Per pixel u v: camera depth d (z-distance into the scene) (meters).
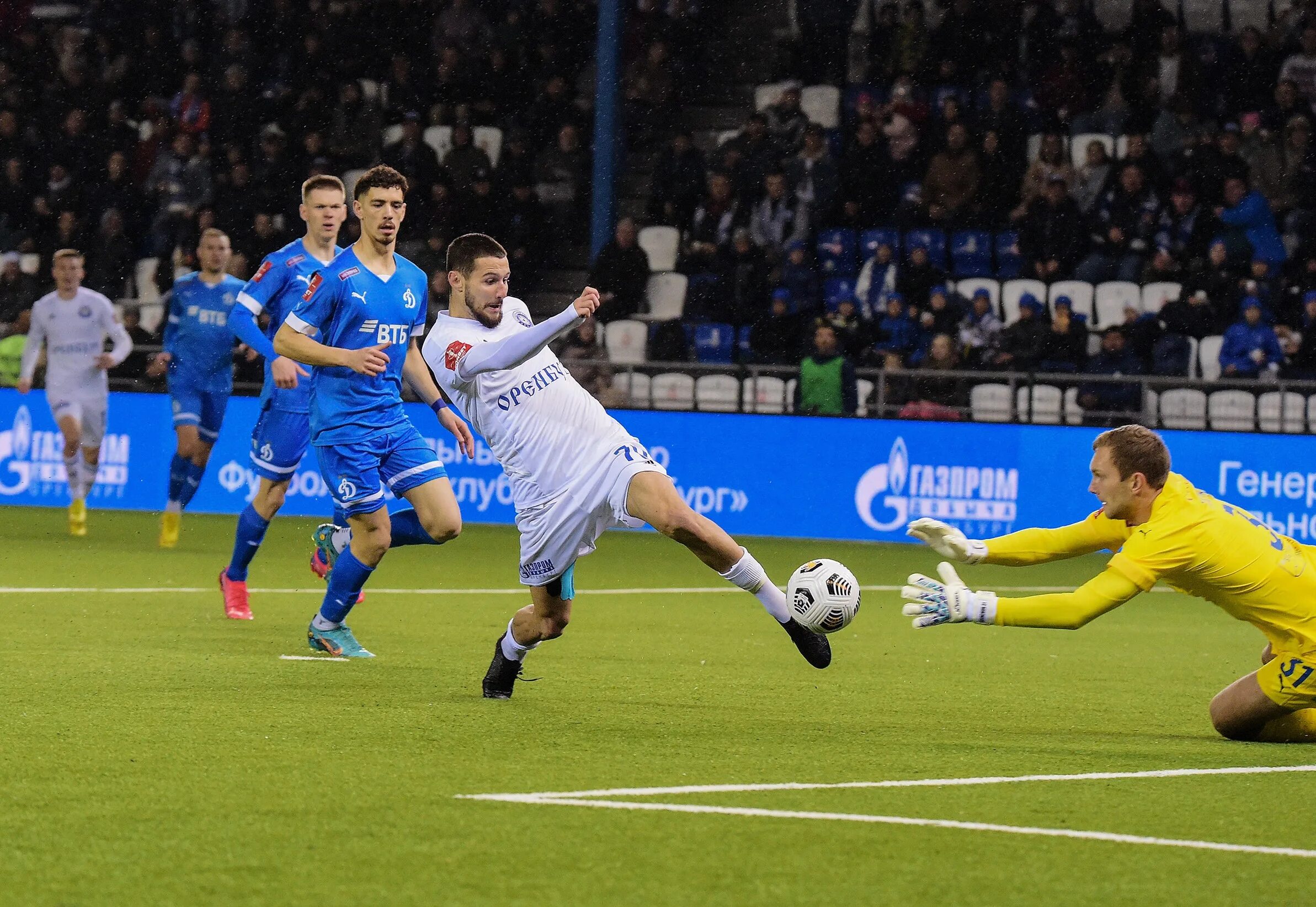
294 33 36.62
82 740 8.48
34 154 36.66
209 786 7.41
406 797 7.26
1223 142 32.06
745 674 12.02
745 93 36.47
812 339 30.59
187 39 36.97
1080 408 28.42
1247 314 29.03
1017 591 20.17
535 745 8.65
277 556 21.06
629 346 31.12
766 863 6.23
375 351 11.22
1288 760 8.83
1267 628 9.16
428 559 21.42
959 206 32.19
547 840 6.50
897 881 6.00
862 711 10.35
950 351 28.52
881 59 34.75
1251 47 33.78
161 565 19.36
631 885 5.86
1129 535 9.45
